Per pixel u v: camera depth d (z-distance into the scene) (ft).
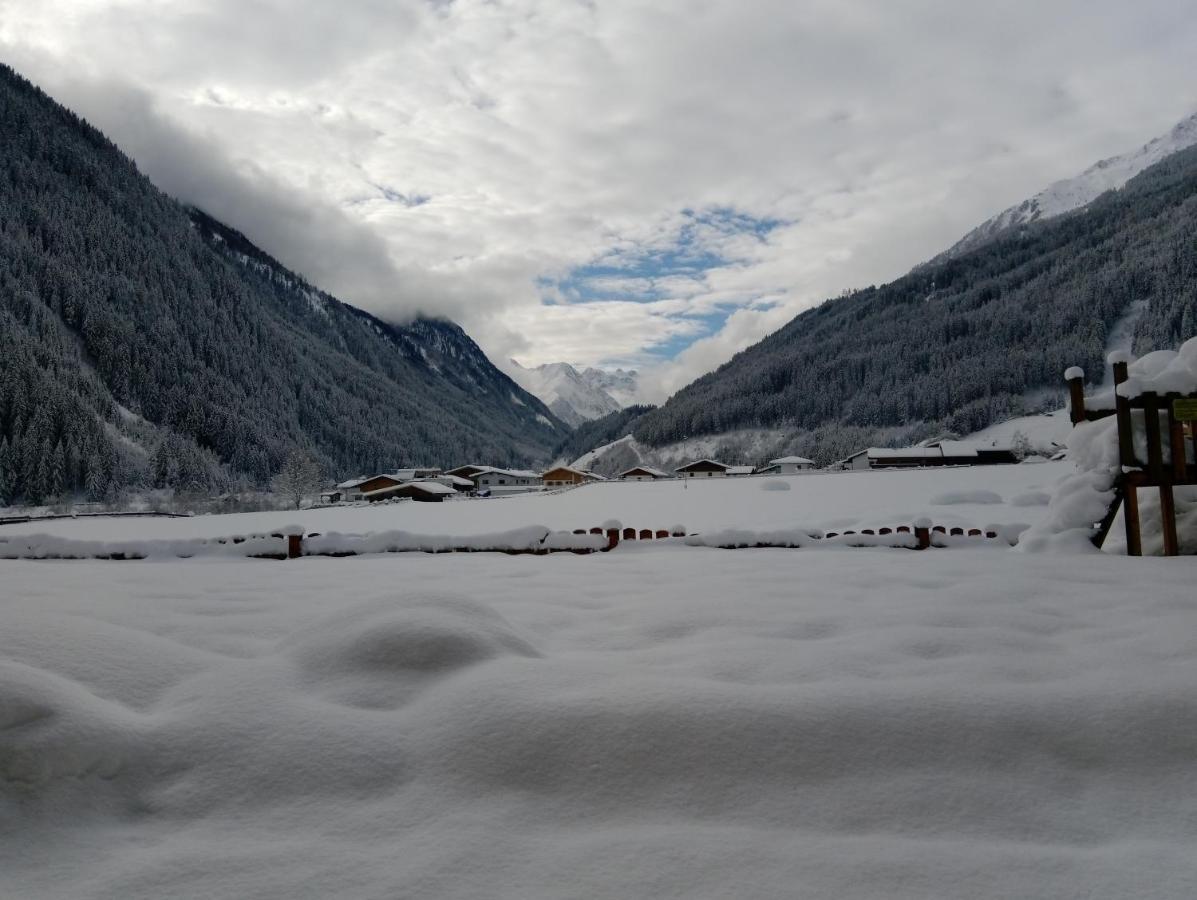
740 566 32.14
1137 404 32.22
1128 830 10.18
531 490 381.81
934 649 16.40
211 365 568.41
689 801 10.72
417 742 12.01
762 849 9.57
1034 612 20.12
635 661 16.05
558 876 9.05
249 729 12.14
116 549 41.22
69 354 430.61
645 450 623.36
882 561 32.24
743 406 593.01
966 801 10.68
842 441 456.04
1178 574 25.90
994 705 12.60
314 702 13.15
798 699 12.62
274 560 39.99
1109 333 496.64
